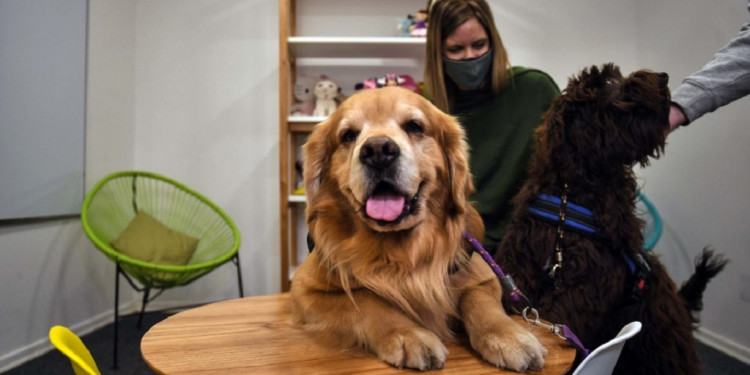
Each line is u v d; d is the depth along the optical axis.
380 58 3.84
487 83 2.12
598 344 1.39
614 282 1.38
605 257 1.39
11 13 2.57
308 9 3.86
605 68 1.59
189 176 3.86
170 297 3.81
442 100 2.10
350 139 1.25
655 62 3.52
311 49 3.59
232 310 1.31
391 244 1.14
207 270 2.78
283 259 3.30
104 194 3.37
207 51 3.88
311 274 1.20
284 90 3.27
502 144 2.06
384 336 0.93
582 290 1.37
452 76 2.10
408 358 0.86
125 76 3.72
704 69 1.49
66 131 3.00
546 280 1.42
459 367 0.88
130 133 3.79
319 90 3.48
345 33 3.86
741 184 2.56
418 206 1.15
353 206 1.17
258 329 1.12
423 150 1.23
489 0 3.87
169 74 3.88
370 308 1.05
